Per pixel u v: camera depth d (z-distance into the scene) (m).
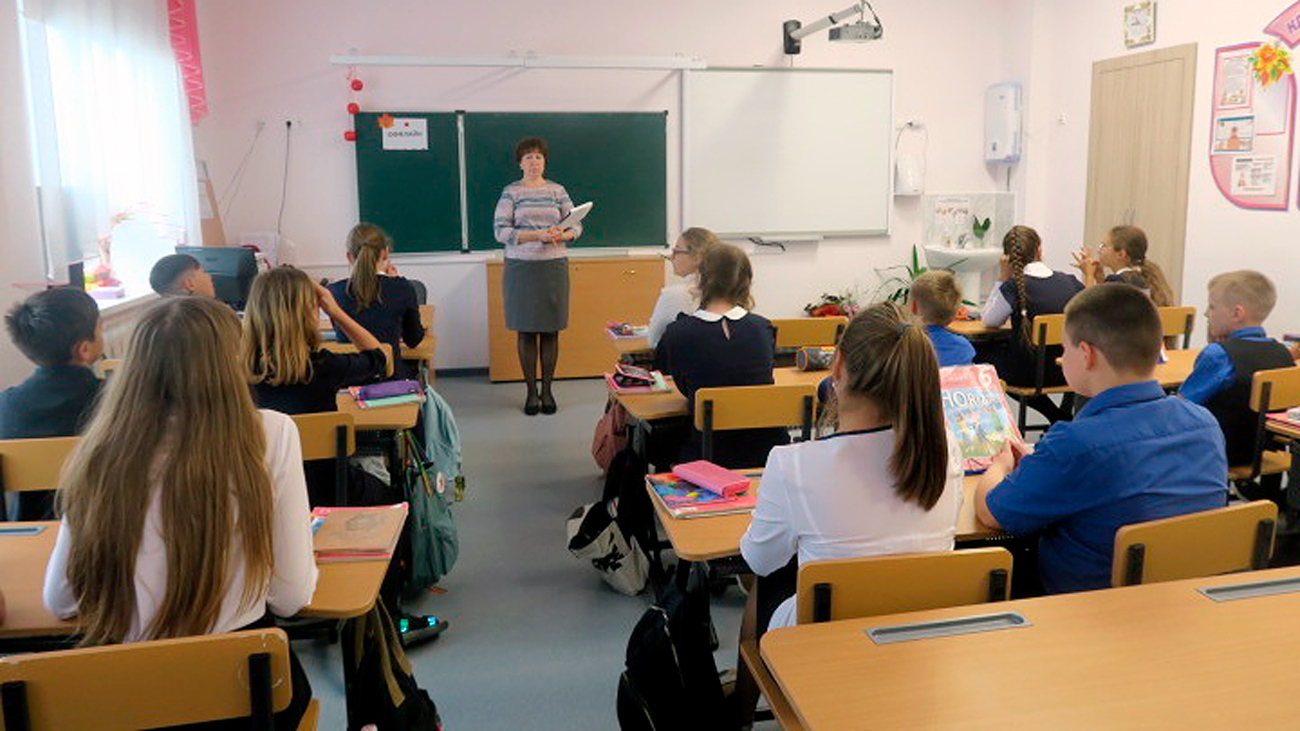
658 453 3.40
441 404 3.60
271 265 6.63
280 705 1.35
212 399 1.49
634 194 7.25
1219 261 5.85
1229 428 3.13
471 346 7.28
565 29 7.01
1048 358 4.64
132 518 1.45
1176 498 1.85
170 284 3.84
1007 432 2.43
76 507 1.47
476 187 7.04
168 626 1.48
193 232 5.89
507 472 4.81
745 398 2.88
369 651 2.01
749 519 2.15
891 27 7.45
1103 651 1.34
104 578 1.46
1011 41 7.54
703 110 7.25
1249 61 5.53
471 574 3.56
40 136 3.91
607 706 2.63
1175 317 4.57
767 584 1.99
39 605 1.69
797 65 7.36
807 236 7.56
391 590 2.98
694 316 3.22
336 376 2.99
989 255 7.48
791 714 1.71
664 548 3.71
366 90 6.83
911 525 1.72
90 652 1.28
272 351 2.88
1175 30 6.10
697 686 1.94
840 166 7.53
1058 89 7.29
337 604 1.71
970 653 1.34
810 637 1.39
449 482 3.50
